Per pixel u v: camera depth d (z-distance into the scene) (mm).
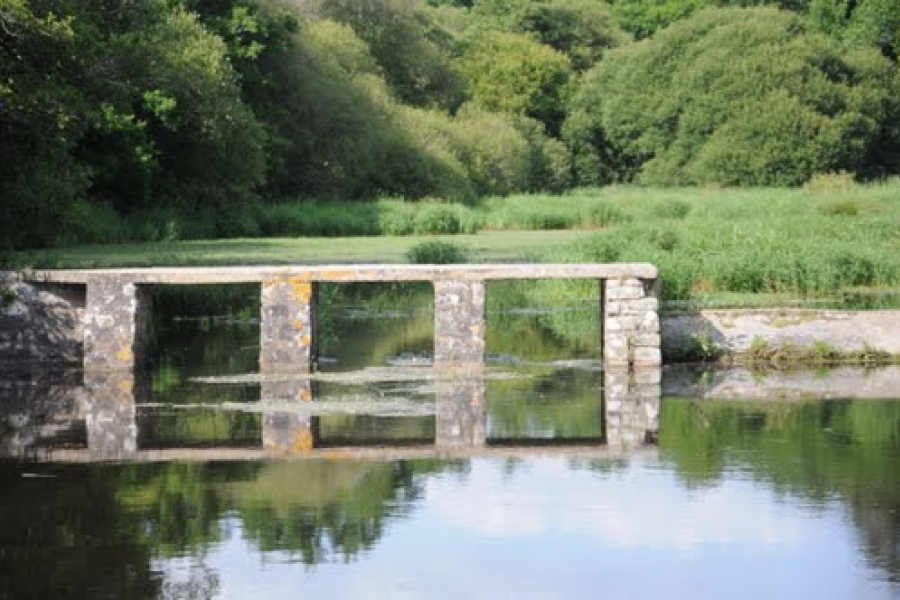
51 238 41844
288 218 55812
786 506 13930
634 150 96438
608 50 104438
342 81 72625
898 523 13359
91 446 16781
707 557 12500
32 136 29172
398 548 12781
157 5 48875
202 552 12633
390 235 54594
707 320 23250
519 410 18844
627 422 18000
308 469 15586
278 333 22266
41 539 12977
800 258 30812
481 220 57375
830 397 19719
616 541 12977
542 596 11578
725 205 56562
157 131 51812
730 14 95312
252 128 55156
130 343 22266
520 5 107188
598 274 22297
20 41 27750
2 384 21266
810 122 85375
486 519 13633
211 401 19688
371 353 24344
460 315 22375
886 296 29312
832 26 99125
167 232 48531
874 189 63281
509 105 95500
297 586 11812
